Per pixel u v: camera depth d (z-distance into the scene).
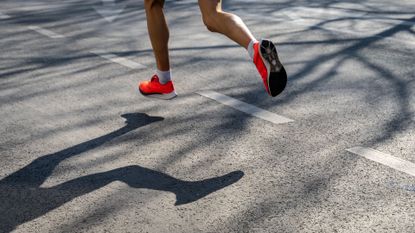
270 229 3.08
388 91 5.40
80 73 6.21
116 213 3.29
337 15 9.06
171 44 7.45
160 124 4.66
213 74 6.09
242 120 4.72
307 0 10.52
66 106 5.15
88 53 7.09
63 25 8.88
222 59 6.69
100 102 5.25
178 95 5.41
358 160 3.91
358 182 3.60
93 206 3.37
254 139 4.32
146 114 4.91
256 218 3.20
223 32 3.94
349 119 4.69
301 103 5.11
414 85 5.57
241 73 6.12
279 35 7.79
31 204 3.41
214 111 4.95
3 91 5.63
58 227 3.15
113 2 11.02
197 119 4.76
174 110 5.00
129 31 8.36
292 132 4.43
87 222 3.20
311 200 3.38
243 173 3.75
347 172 3.73
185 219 3.20
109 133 4.49
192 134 4.44
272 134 4.40
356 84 5.63
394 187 3.52
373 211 3.24
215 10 3.93
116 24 8.90
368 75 5.93
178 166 3.88
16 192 3.56
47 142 4.34
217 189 3.54
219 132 4.47
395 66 6.24
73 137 4.43
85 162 3.97
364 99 5.18
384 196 3.41
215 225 3.13
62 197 3.49
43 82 5.91
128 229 3.12
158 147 4.20
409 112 4.83
